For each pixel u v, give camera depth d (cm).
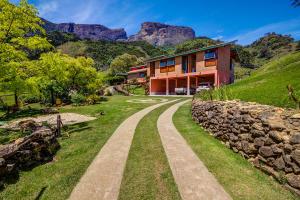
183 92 3756
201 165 727
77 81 3419
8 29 1304
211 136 1103
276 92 1016
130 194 567
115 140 1057
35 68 1458
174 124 1395
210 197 536
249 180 616
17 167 712
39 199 561
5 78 1305
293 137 542
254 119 729
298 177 523
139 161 779
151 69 4466
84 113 2061
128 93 4391
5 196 579
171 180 627
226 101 1093
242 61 10125
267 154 642
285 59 2045
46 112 2194
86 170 719
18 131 1324
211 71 3266
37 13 1373
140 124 1412
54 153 897
